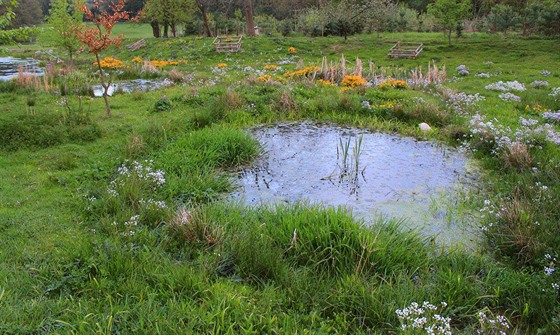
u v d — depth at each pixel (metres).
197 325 3.73
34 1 56.06
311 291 4.21
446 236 5.56
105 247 4.84
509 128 9.03
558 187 6.26
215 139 8.47
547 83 15.75
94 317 3.77
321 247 4.86
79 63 26.25
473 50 26.61
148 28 65.31
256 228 5.25
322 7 36.88
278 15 56.22
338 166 7.99
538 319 3.92
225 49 28.81
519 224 5.08
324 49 29.42
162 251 4.93
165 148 8.56
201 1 37.19
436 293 4.20
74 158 8.10
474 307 4.08
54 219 5.70
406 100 12.16
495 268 4.64
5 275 4.40
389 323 3.80
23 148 8.50
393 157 8.45
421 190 6.94
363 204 6.46
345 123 10.83
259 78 16.36
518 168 7.45
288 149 8.96
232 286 4.32
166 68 23.92
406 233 5.25
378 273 4.57
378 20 35.59
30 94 13.96
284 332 3.69
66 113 10.52
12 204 6.14
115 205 5.96
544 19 29.88
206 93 13.46
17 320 3.74
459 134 9.38
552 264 4.45
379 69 20.47
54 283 4.26
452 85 15.87
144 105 12.65
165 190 6.66
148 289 4.24
